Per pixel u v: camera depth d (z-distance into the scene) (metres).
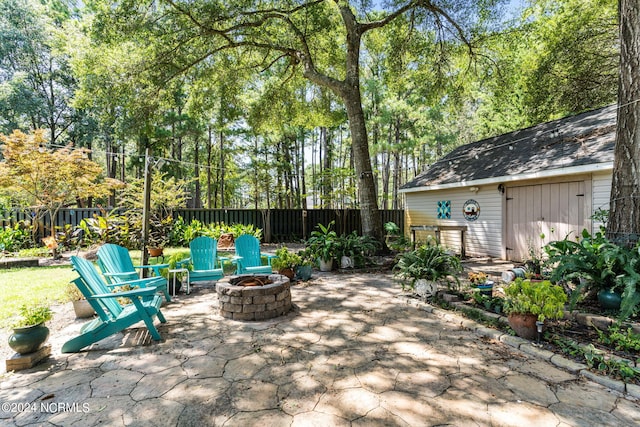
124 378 2.32
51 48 15.95
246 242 5.81
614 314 3.19
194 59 9.02
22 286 4.97
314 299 4.48
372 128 16.97
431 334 3.15
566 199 6.45
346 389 2.15
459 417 1.85
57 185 8.30
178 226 11.04
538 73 11.05
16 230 9.37
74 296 3.70
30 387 2.20
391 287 5.20
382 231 8.38
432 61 9.98
